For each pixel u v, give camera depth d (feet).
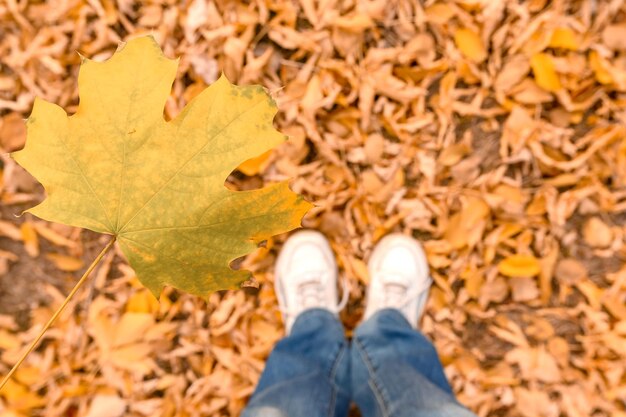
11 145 3.43
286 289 3.52
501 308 3.54
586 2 3.42
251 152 1.32
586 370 3.51
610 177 3.49
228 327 3.49
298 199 1.36
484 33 3.43
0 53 3.41
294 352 3.25
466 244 3.48
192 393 3.49
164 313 3.50
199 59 3.42
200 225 1.37
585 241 3.52
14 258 3.50
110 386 3.48
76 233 3.50
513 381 3.51
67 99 3.47
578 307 3.52
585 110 3.48
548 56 3.43
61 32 3.42
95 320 3.47
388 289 3.48
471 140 3.51
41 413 3.45
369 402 3.16
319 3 3.43
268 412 2.84
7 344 3.46
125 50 1.25
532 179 3.51
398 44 3.47
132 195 1.34
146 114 1.29
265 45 3.46
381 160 3.49
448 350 3.54
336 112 3.46
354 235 3.53
